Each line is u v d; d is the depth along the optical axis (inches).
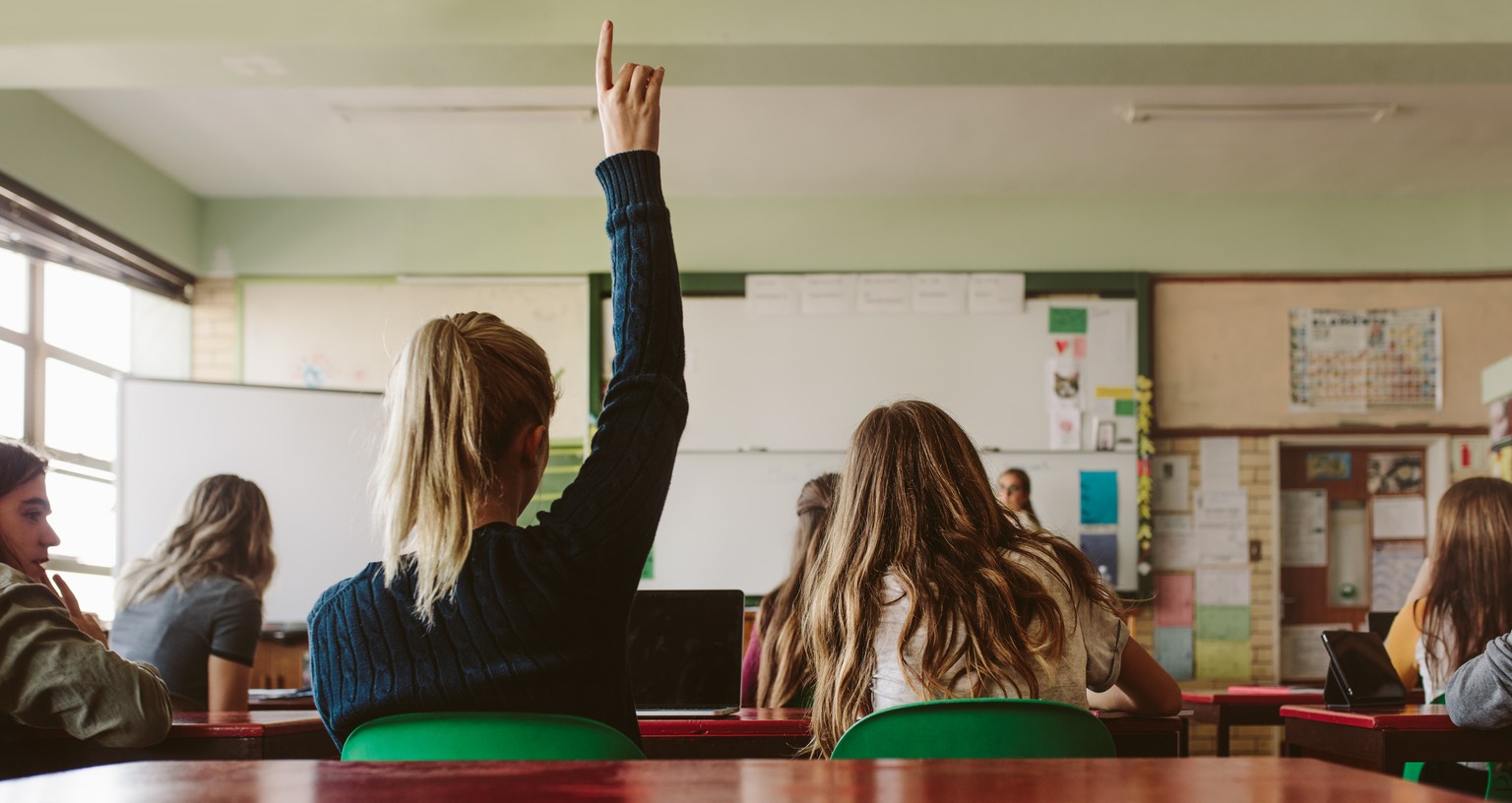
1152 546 243.4
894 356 244.4
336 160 229.0
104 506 213.5
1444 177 238.2
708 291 246.2
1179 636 241.6
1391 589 246.1
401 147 222.2
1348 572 247.8
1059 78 148.1
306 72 146.3
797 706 93.2
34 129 189.9
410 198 251.4
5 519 81.1
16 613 71.9
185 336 245.9
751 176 237.9
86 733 71.9
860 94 197.6
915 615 57.6
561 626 40.4
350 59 142.4
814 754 64.3
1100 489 240.8
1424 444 247.0
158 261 232.1
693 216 249.1
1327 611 246.5
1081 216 248.4
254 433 184.2
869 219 248.8
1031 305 245.3
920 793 22.3
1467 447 243.1
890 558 60.7
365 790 22.9
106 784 23.8
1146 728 73.2
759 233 248.7
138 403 180.1
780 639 95.0
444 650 40.3
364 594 42.1
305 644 209.9
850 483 63.4
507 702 40.0
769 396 243.4
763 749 78.7
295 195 250.2
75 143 202.2
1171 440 245.6
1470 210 247.4
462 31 138.1
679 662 88.0
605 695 41.2
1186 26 137.6
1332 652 91.6
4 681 70.9
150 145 218.1
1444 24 136.9
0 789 23.6
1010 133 215.3
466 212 251.3
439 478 41.0
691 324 245.6
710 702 87.1
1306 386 245.9
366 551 185.5
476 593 40.3
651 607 88.9
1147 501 240.1
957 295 245.4
